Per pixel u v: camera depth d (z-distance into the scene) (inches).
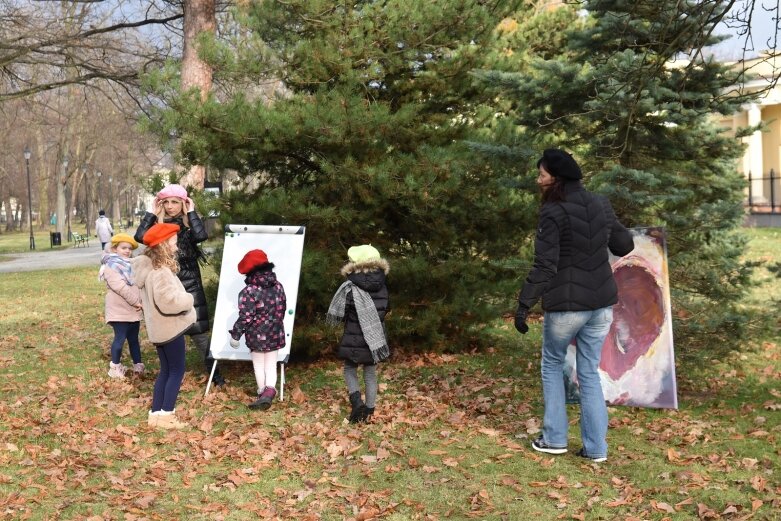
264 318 279.0
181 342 250.2
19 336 459.2
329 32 349.4
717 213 311.3
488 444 228.1
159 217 303.9
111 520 173.8
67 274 950.4
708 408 264.5
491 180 352.2
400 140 355.3
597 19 318.3
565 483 192.4
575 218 201.8
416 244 377.4
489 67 363.3
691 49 283.4
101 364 362.9
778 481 188.5
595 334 208.2
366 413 254.4
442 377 325.1
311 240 357.7
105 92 885.8
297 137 331.3
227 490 193.2
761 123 319.3
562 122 319.9
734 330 280.7
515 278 382.0
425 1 343.6
